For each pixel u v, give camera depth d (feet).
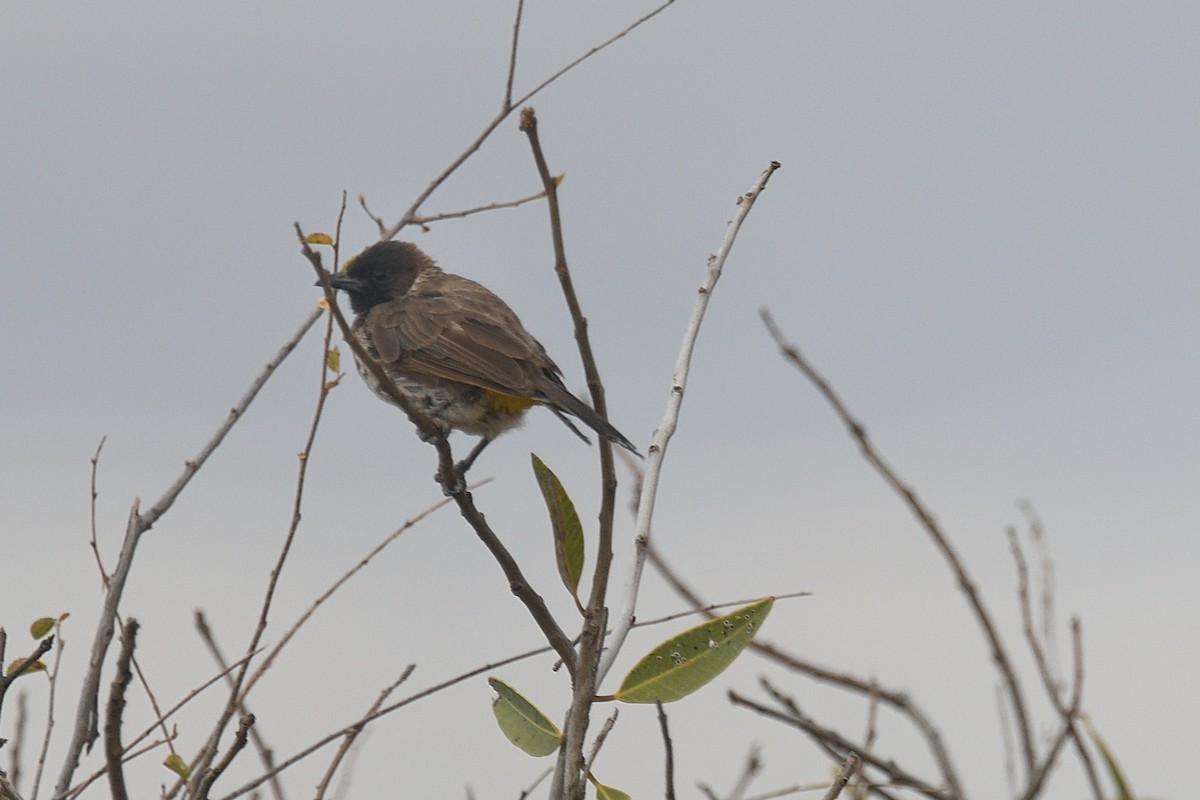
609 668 28.66
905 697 34.22
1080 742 29.76
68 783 30.76
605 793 27.73
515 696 29.50
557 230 29.01
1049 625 32.91
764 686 32.91
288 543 33.27
